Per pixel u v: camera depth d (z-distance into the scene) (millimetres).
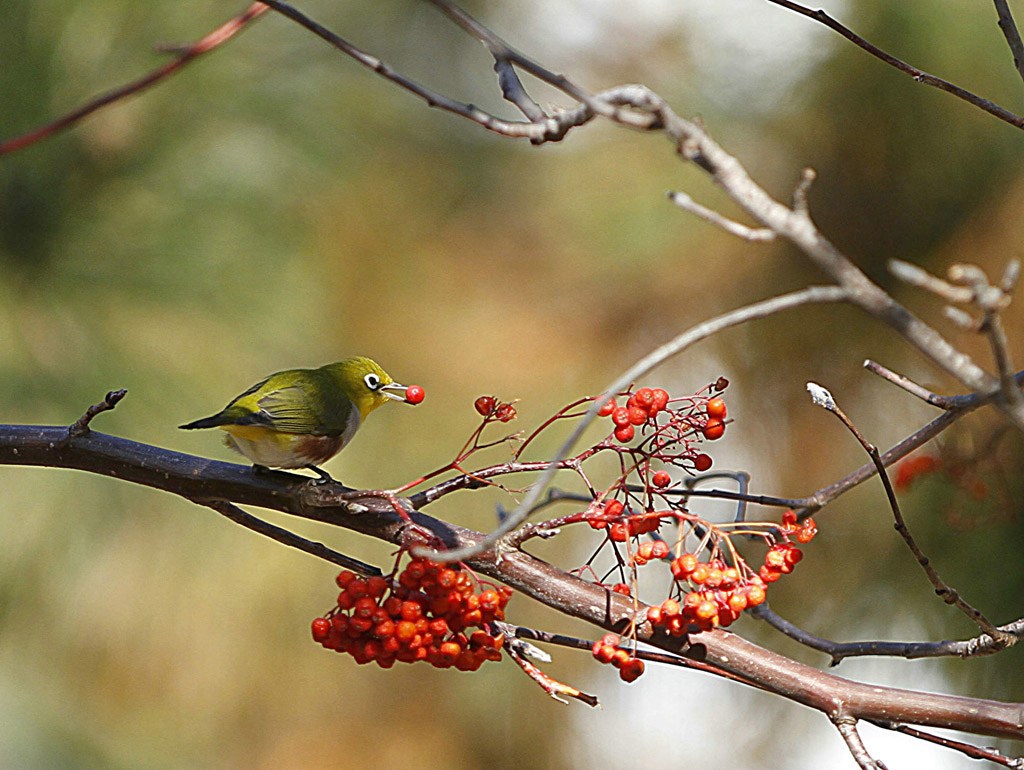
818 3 10047
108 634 8422
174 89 8570
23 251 7734
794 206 2324
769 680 3965
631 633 3713
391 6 13164
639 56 11492
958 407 3658
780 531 3773
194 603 8547
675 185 10375
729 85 10492
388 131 11688
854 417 9891
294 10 2855
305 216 9578
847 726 3893
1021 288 8852
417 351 10500
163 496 8672
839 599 9477
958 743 3832
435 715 10305
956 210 9555
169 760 9492
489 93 13203
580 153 11203
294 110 9828
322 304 9398
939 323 9477
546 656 3785
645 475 3844
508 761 10492
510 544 3951
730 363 10164
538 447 9570
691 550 9133
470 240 11477
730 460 10086
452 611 3691
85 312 7750
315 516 4078
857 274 2291
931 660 9102
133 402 7605
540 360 10180
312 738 9773
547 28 13023
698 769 11125
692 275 10219
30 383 7289
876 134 9672
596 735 10891
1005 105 9219
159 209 8250
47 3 7664
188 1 8539
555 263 10742
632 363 10055
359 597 3697
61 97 7660
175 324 8078
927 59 9359
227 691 8891
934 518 8953
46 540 8164
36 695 11352
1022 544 8531
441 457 9672
